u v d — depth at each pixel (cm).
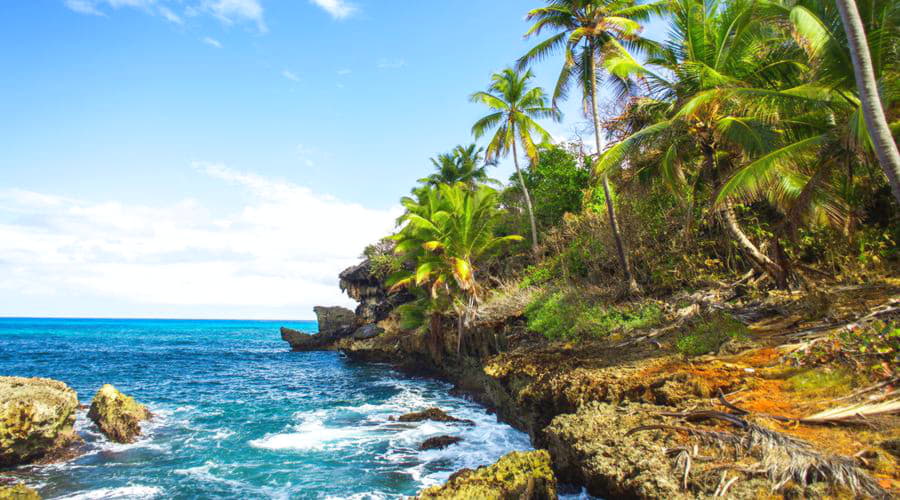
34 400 1104
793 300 1046
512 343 1633
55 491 915
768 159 927
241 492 904
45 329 11625
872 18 905
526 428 1260
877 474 411
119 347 5362
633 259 1711
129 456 1139
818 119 1045
